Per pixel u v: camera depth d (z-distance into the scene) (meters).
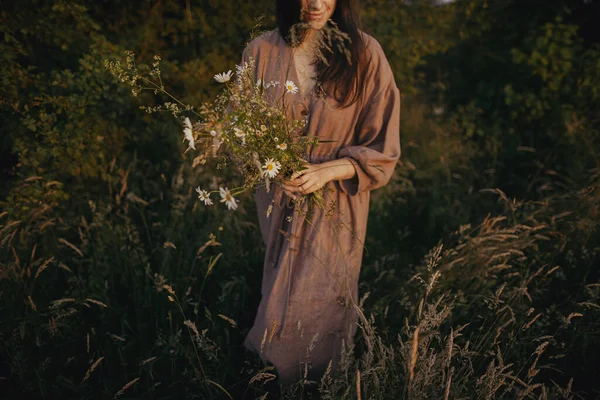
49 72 2.94
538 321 2.04
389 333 2.09
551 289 2.34
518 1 4.25
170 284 2.21
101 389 1.90
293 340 1.83
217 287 2.33
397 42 3.81
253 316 2.26
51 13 2.81
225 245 2.51
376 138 1.78
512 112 4.09
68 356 1.99
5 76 2.58
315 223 1.76
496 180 3.82
